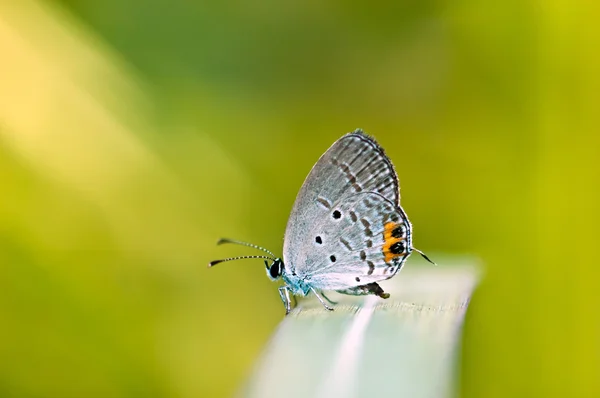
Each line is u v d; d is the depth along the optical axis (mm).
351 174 195
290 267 197
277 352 161
